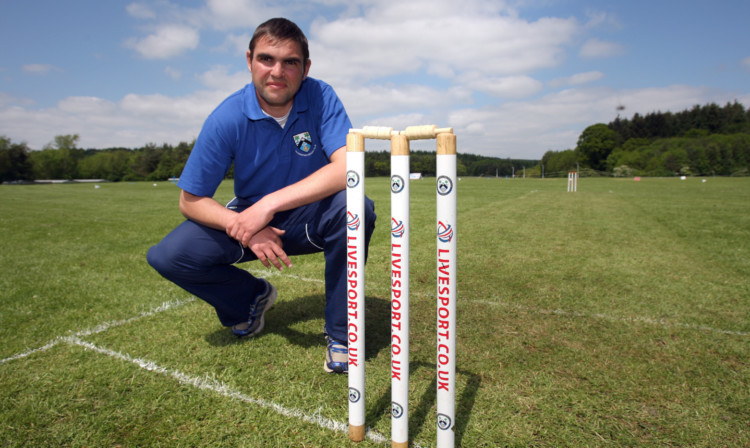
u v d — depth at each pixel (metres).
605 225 7.19
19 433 1.58
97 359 2.15
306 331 2.52
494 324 2.63
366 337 2.44
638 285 3.51
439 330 1.33
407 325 1.36
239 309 2.35
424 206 11.10
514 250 5.01
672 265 4.23
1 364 2.10
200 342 2.36
